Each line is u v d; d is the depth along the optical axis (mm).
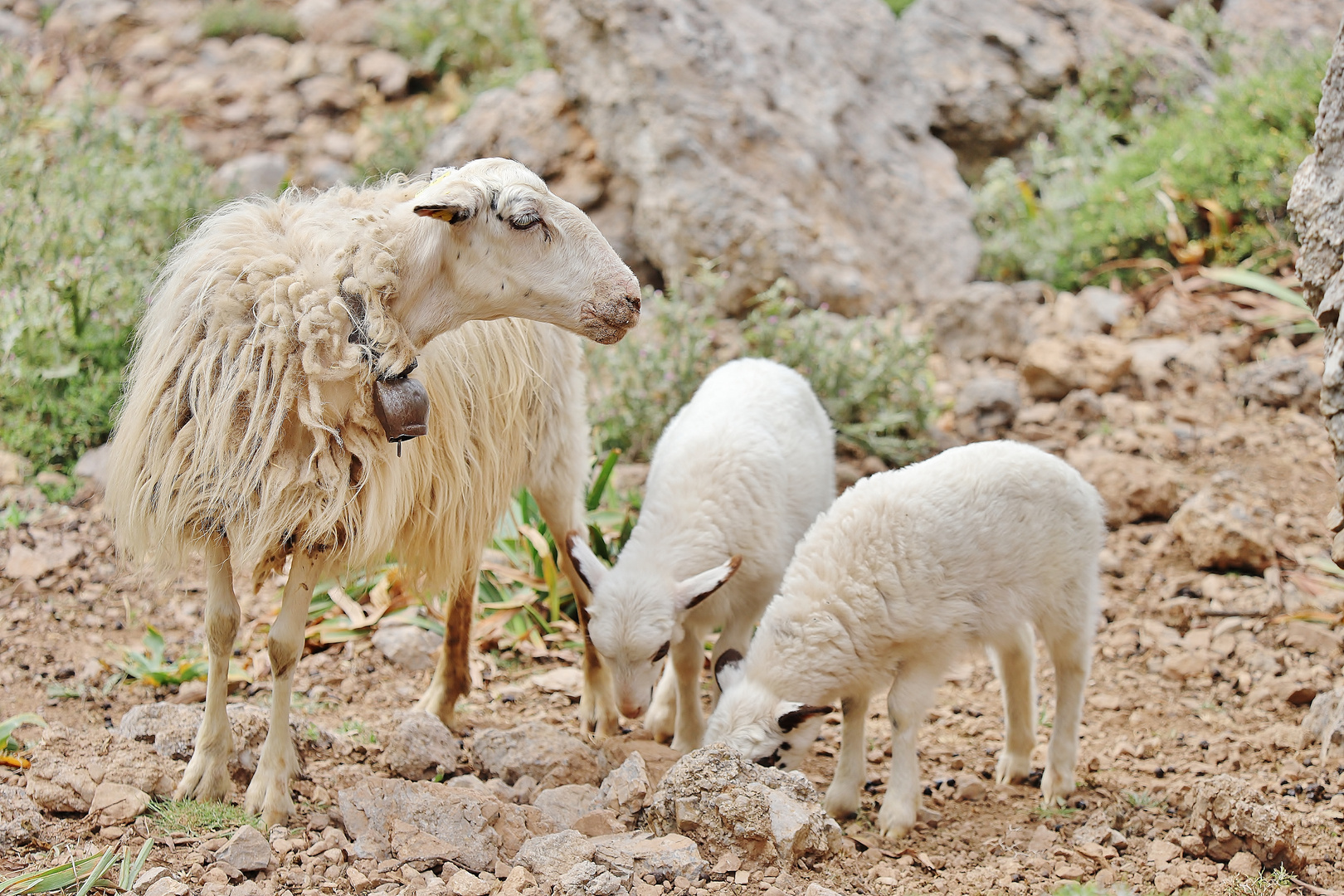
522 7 40344
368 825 11594
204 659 16891
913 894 11266
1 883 10188
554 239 11125
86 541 19938
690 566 14188
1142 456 23109
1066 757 13844
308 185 34031
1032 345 25969
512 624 18688
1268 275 28094
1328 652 17203
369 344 10969
